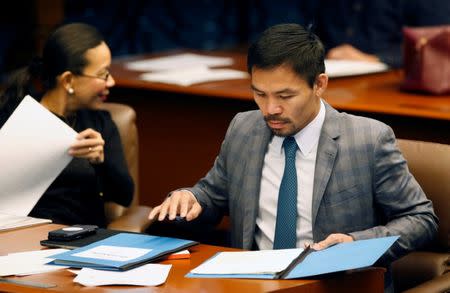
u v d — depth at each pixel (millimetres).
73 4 17406
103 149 9141
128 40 17812
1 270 6402
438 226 7684
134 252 6598
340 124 7289
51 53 8789
